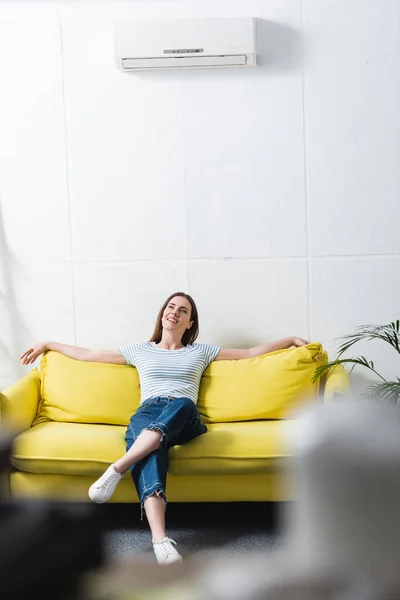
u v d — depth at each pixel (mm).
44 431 3164
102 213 4000
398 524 162
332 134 3916
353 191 3934
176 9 3881
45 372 3627
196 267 3992
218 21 3756
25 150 3998
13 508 200
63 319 4031
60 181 4004
